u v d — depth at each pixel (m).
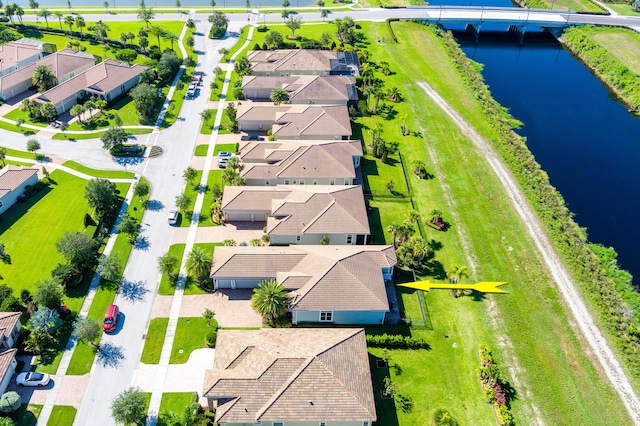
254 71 125.44
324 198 80.50
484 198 90.88
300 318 67.00
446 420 55.31
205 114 107.94
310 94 112.44
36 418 56.03
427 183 93.88
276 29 153.75
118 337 64.94
